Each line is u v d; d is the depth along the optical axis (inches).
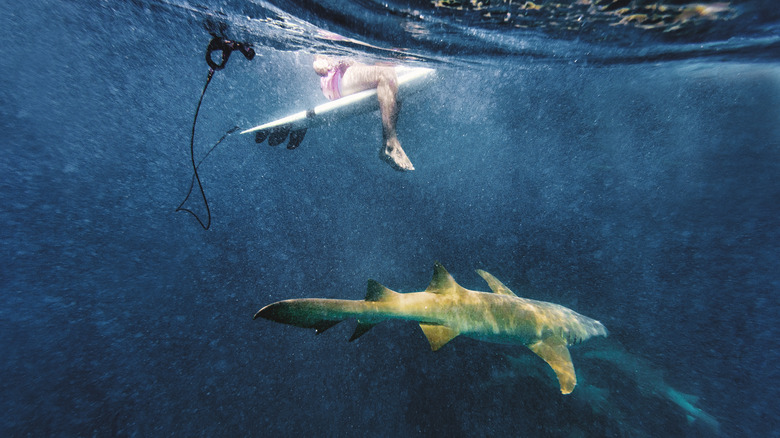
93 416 140.2
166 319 184.7
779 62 177.3
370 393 141.3
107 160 350.0
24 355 163.3
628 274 175.9
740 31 101.3
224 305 194.7
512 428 117.0
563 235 210.7
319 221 245.6
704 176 257.6
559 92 290.0
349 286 200.4
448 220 231.0
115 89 390.9
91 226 258.5
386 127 154.9
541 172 284.2
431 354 148.6
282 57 245.3
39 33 314.0
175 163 368.2
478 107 297.6
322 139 314.2
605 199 245.4
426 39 115.9
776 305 143.9
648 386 119.9
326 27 116.2
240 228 250.1
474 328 90.4
